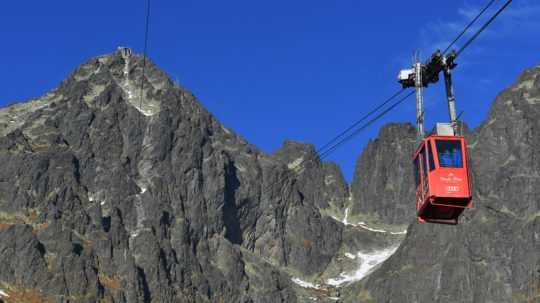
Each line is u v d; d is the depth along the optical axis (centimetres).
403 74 8075
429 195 7794
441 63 7825
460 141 7831
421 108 8000
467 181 7769
